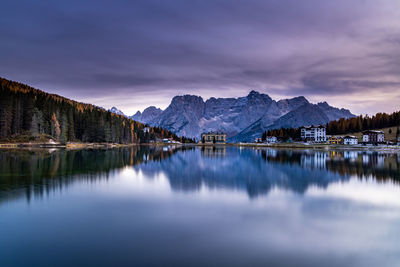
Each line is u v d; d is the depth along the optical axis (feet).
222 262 61.72
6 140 453.17
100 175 181.88
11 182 148.25
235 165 263.70
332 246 71.00
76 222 86.94
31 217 91.20
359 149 582.76
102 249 67.46
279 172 210.79
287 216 94.99
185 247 69.31
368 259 64.44
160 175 190.80
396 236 77.82
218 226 84.38
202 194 129.08
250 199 119.44
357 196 125.80
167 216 93.97
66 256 63.62
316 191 136.98
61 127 549.13
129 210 100.68
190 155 413.39
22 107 510.58
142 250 67.10
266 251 67.82
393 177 182.60
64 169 201.16
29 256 63.41
